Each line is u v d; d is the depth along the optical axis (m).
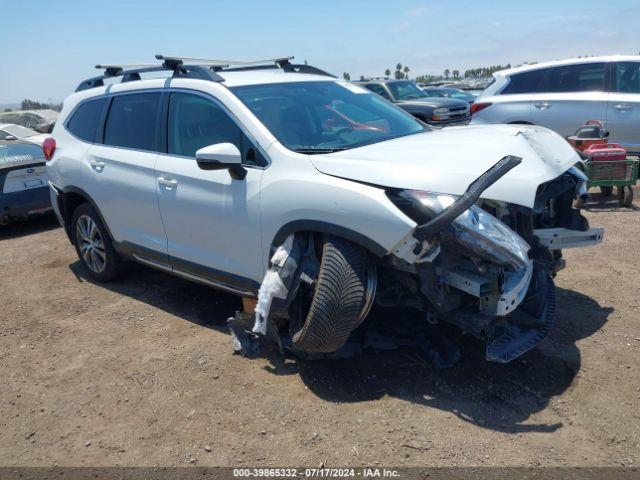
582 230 3.82
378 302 3.38
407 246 2.92
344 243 3.14
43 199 7.59
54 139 5.38
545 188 3.62
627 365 3.40
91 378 3.63
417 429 2.92
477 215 2.97
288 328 3.65
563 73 8.98
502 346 3.22
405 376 3.40
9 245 7.03
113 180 4.60
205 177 3.83
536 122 9.12
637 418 2.93
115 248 4.94
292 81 4.29
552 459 2.67
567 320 4.01
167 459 2.82
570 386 3.23
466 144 3.42
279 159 3.47
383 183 3.02
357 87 4.77
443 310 3.11
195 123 4.04
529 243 3.48
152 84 4.45
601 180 6.98
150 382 3.53
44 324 4.50
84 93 5.23
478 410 3.05
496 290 2.96
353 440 2.87
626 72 8.52
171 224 4.17
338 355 3.54
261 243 3.54
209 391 3.38
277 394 3.30
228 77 4.16
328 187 3.15
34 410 3.32
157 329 4.27
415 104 13.75
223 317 4.42
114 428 3.10
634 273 4.84
